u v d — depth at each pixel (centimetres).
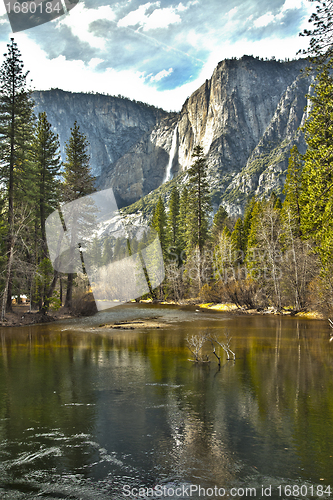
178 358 1428
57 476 538
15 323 2545
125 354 1511
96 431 709
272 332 2142
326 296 2736
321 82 1806
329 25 1007
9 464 575
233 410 828
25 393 963
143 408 843
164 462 580
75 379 1110
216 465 573
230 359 1403
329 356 1445
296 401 891
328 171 1619
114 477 534
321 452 615
